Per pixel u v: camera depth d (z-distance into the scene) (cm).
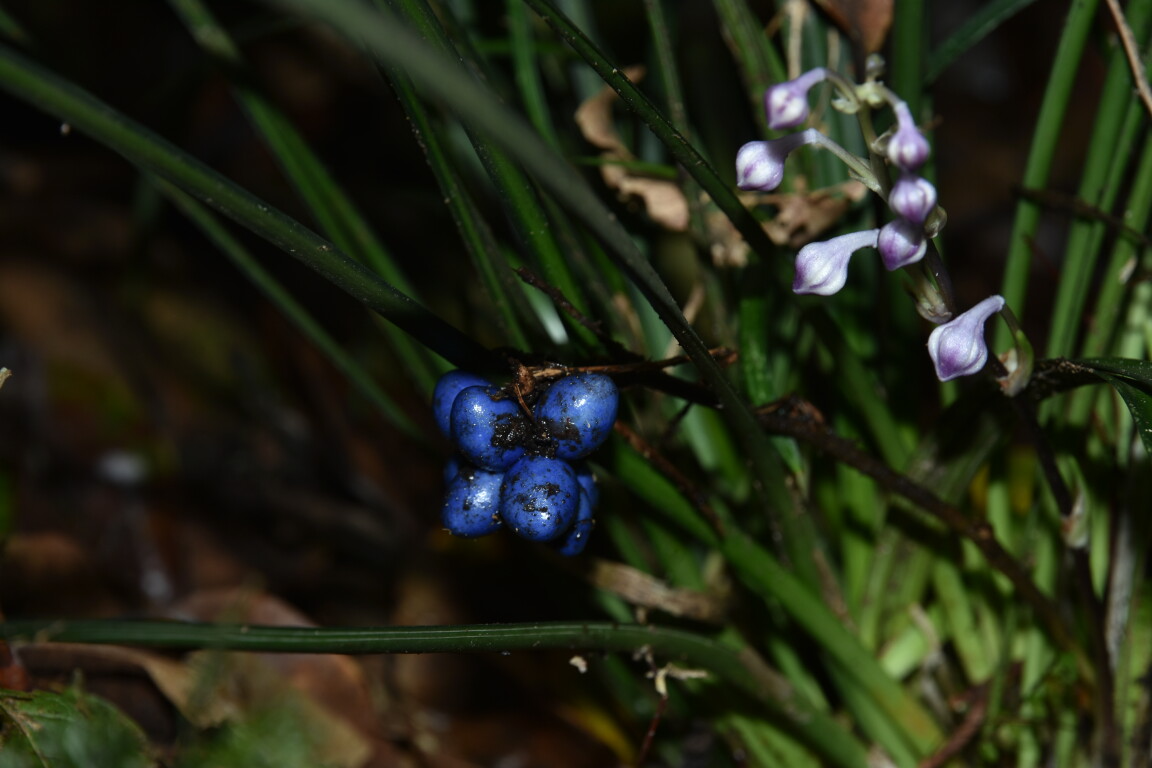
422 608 41
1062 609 33
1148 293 33
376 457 50
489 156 29
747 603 35
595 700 38
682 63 43
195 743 32
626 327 33
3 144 60
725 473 34
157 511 49
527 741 38
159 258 58
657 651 31
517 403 28
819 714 33
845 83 26
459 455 29
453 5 35
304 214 59
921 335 34
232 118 61
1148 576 33
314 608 46
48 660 34
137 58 65
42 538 41
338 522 48
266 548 48
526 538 27
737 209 29
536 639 29
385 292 28
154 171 26
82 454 51
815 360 36
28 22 63
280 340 55
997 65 69
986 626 34
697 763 36
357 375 35
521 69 33
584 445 27
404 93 29
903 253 26
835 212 33
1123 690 32
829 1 33
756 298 32
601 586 33
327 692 36
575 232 33
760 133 33
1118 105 31
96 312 56
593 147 36
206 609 38
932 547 33
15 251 57
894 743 34
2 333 55
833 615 32
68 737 30
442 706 38
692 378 33
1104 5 32
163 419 52
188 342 55
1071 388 29
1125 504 32
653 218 34
